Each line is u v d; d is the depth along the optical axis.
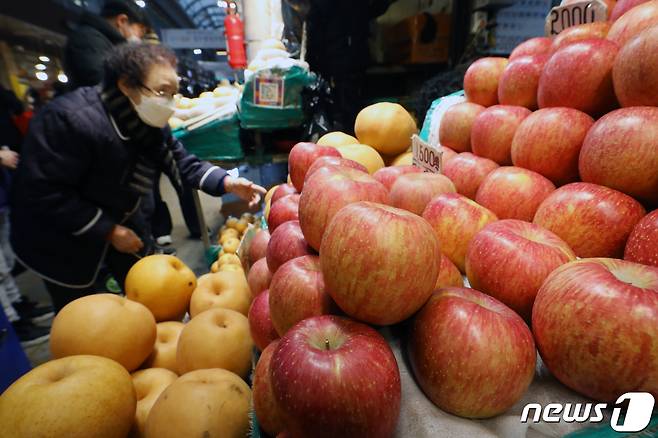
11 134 2.46
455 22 2.15
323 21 2.28
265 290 0.80
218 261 2.09
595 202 0.65
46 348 2.09
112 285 2.37
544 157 0.82
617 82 0.71
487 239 0.60
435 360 0.46
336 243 0.49
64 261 1.60
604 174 0.67
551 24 1.15
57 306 1.77
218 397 0.76
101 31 2.09
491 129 0.98
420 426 0.46
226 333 0.96
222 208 3.12
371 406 0.41
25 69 3.99
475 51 1.98
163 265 1.21
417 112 2.05
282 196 1.03
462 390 0.45
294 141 2.44
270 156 2.28
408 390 0.50
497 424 0.47
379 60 2.52
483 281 0.59
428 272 0.48
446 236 0.71
